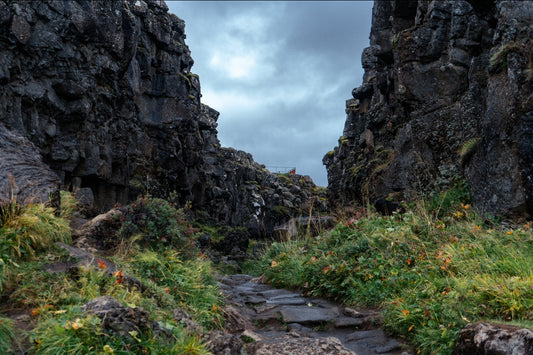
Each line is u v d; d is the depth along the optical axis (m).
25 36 15.23
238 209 43.53
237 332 5.56
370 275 6.63
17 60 15.27
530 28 7.89
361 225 8.55
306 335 5.52
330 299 7.05
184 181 28.69
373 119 15.89
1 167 5.29
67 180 18.22
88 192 18.44
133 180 23.34
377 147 15.55
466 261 5.89
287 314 6.16
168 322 3.92
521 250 5.98
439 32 11.64
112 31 19.06
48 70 16.48
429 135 10.98
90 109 18.55
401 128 12.22
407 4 15.20
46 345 3.10
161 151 26.59
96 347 3.09
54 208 5.37
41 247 4.69
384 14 16.22
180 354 3.45
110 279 4.32
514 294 4.57
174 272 5.82
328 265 7.50
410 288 5.89
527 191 7.21
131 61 22.59
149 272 5.39
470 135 9.97
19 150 5.89
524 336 3.46
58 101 16.98
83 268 4.31
